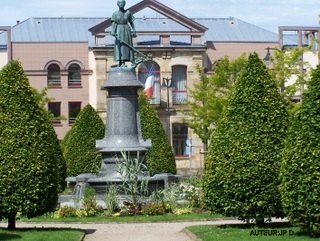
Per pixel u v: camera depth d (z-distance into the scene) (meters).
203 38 66.81
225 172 20.73
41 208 21.78
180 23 64.94
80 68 64.31
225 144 20.92
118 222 25.64
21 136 21.72
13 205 21.42
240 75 21.56
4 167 21.42
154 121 39.38
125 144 31.03
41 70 63.81
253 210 20.75
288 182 18.47
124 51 32.00
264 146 20.66
